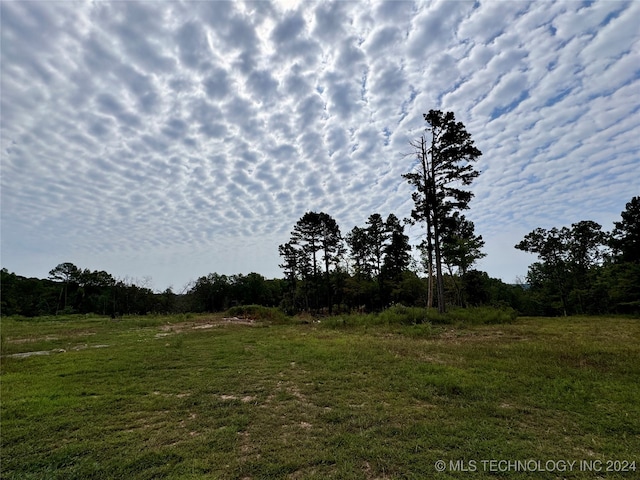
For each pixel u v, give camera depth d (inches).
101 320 1104.8
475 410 192.4
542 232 1681.8
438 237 809.5
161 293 2188.7
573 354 331.0
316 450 147.7
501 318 730.8
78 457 145.5
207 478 126.6
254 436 164.1
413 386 242.4
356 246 1763.0
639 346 377.7
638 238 1190.9
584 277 1601.9
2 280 2042.3
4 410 200.4
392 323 694.5
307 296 1957.4
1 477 131.0
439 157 805.2
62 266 2319.1
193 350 411.8
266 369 304.8
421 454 142.4
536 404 201.2
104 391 242.2
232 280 2711.6
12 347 464.1
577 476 126.8
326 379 267.1
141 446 154.7
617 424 170.6
